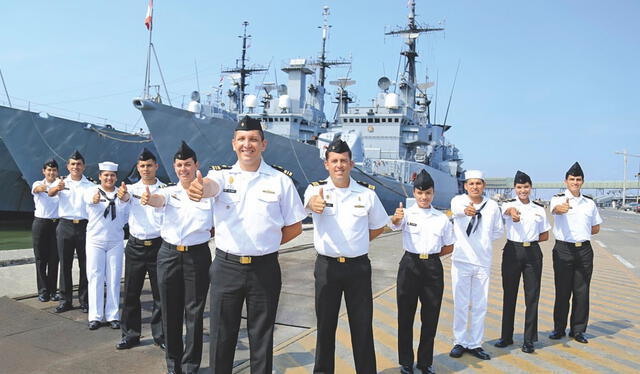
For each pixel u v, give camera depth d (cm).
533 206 466
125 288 445
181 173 390
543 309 623
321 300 360
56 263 583
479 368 411
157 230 445
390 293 664
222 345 318
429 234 402
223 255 317
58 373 374
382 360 422
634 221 3098
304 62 2661
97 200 485
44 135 1598
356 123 2528
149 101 1373
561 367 414
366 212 360
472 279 444
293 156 1722
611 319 578
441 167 2930
